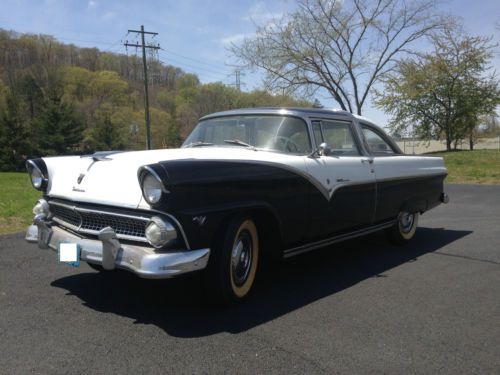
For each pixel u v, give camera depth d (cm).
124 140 5700
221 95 5372
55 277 457
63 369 278
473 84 2766
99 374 273
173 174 322
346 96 2425
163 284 436
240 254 382
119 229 353
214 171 349
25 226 715
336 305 389
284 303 392
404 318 362
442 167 672
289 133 456
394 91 2747
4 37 8469
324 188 448
